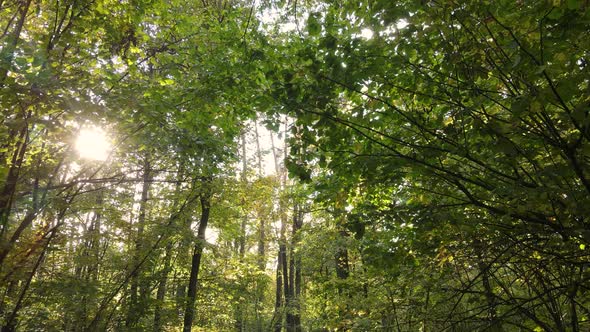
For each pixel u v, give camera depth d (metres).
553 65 3.01
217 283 11.66
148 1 6.20
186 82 6.18
